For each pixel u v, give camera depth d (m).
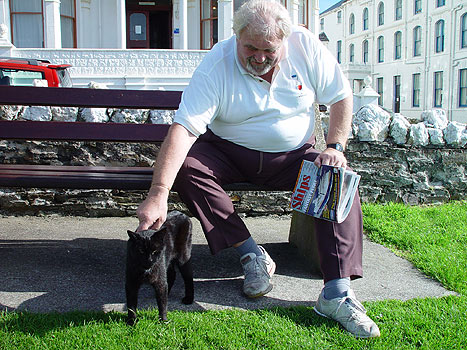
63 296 2.71
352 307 2.40
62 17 18.89
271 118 2.76
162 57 16.69
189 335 2.28
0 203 4.38
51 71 11.34
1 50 15.98
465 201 4.88
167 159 2.45
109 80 16.55
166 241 2.47
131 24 21.58
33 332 2.28
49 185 3.08
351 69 43.75
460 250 3.59
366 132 4.72
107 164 4.49
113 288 2.84
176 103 3.67
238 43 2.61
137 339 2.23
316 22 21.98
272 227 4.31
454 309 2.57
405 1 38.34
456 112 33.53
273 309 2.59
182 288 2.90
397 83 40.81
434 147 4.85
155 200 2.35
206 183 2.69
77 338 2.22
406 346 2.23
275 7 2.45
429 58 36.03
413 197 4.86
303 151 2.93
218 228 2.71
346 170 2.49
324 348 2.21
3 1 18.03
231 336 2.27
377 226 4.10
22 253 3.39
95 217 4.48
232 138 2.83
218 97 2.65
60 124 3.46
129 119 4.45
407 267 3.30
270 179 2.99
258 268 2.76
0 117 4.32
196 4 20.31
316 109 3.65
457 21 32.84
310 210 2.54
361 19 45.06
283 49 2.68
